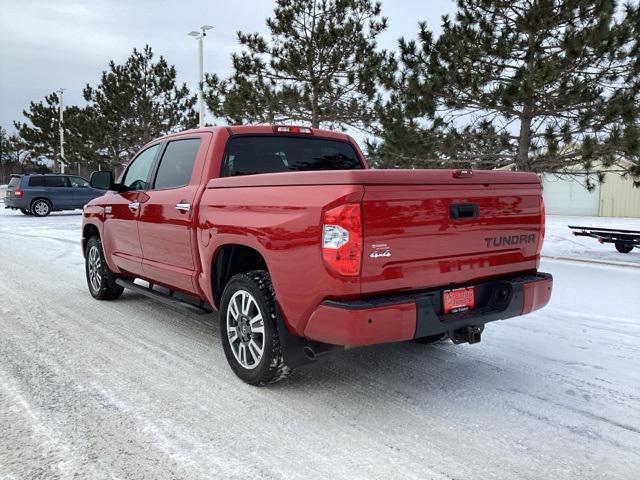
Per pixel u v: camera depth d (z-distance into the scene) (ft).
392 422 10.59
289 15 46.60
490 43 31.50
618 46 29.17
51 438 9.86
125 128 99.04
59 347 15.16
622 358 14.28
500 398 11.74
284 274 10.88
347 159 16.96
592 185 37.14
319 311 10.28
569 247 37.35
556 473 8.77
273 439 9.87
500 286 12.03
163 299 16.31
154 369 13.44
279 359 11.71
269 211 11.30
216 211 12.94
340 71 48.06
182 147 15.89
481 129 35.14
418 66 34.06
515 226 12.28
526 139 33.37
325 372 13.37
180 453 9.36
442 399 11.70
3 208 88.79
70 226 55.83
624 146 28.07
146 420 10.61
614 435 10.04
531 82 29.17
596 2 29.40
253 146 14.98
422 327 10.40
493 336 16.35
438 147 35.42
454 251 11.10
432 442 9.78
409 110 34.22
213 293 13.65
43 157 152.76
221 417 10.77
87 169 134.21
